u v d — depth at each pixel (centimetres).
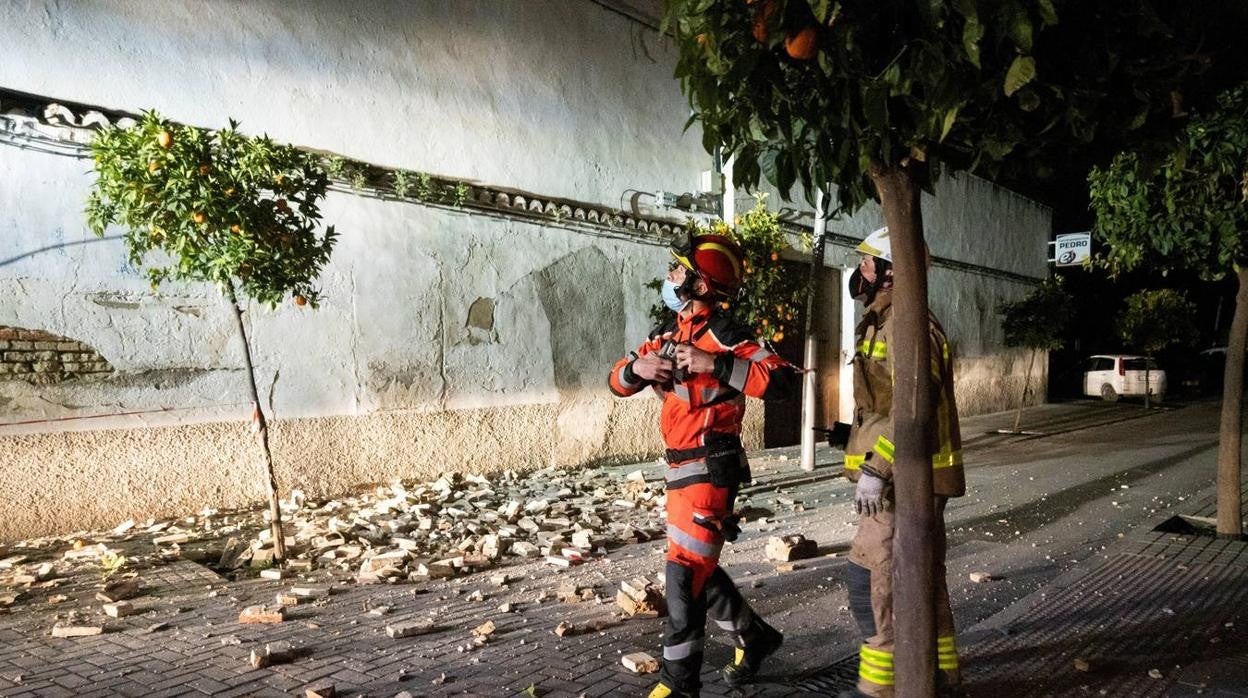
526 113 1027
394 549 638
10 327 639
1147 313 2134
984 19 197
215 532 690
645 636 452
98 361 686
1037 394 2311
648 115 1190
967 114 234
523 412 1017
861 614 335
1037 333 1638
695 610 336
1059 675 388
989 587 549
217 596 525
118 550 626
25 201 645
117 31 697
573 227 1076
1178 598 508
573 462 1077
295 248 545
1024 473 1069
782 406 1355
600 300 1111
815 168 274
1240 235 623
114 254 693
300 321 816
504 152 1002
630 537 690
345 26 852
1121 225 702
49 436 658
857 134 236
